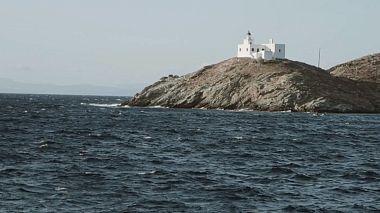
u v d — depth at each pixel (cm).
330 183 3503
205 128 8488
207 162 4416
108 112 13488
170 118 10975
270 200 2938
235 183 3425
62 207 2681
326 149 5688
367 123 10506
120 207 2706
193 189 3191
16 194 2945
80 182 3341
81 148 5247
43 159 4347
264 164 4362
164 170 3888
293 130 8412
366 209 2764
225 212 2647
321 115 12838
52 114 12206
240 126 9038
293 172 3922
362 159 4844
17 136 6400
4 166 3884
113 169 3888
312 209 2747
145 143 5925
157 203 2806
